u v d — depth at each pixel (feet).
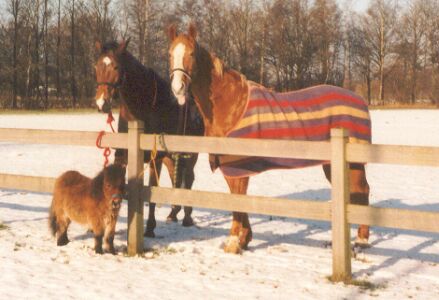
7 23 212.84
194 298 14.96
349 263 16.66
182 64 18.85
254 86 19.92
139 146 19.44
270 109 19.26
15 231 22.82
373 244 21.89
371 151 15.84
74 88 208.95
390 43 252.01
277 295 15.28
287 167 18.86
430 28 255.91
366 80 269.03
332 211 16.39
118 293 15.29
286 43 237.25
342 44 258.57
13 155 53.93
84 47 217.56
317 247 21.22
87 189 19.12
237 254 19.83
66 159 50.78
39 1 211.82
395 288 16.02
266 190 36.06
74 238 21.84
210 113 19.92
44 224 24.34
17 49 211.00
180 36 19.19
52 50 223.30
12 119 115.44
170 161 24.07
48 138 21.04
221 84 19.52
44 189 21.29
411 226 15.38
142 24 202.90
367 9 252.21
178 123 23.48
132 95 21.58
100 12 211.00
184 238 22.49
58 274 17.02
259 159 18.79
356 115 20.30
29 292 15.24
